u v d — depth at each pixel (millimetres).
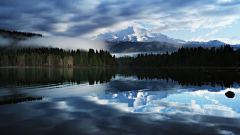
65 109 11109
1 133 7250
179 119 9086
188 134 7133
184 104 12555
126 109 11133
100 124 8297
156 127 7914
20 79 34344
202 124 8312
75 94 16812
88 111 10633
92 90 19469
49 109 11102
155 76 42844
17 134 7160
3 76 42969
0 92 18141
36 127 7934
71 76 43750
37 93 17375
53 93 17406
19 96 15727
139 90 19391
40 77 39906
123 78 37125
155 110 10906
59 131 7465
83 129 7680
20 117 9375
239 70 69875
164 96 15695
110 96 15750
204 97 15195
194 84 24969
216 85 23656
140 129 7660
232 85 23609
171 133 7227
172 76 42281
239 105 12188
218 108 11383
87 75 48344
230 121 8766
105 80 32406
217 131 7457
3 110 10812
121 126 8039
